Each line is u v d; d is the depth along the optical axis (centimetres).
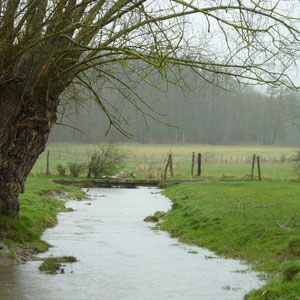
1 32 1280
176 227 2277
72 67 1373
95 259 1595
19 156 1619
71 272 1395
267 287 1120
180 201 3312
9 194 1698
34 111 1485
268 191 3428
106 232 2197
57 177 5131
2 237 1594
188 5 1155
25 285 1232
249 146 14600
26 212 2278
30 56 1253
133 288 1233
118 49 1198
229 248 1738
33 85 1305
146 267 1478
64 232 2148
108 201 3628
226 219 2106
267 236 1714
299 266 1187
